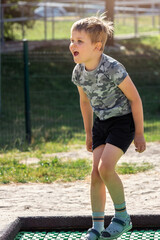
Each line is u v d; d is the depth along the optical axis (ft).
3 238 27.78
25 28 181.57
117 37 180.24
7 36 163.02
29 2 164.66
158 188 41.96
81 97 30.48
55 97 123.95
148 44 168.25
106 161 26.81
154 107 117.29
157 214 31.45
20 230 31.60
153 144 68.18
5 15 160.86
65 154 63.72
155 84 135.13
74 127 94.32
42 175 49.47
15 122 99.14
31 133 80.07
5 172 50.62
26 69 78.18
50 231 31.63
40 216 31.60
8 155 63.67
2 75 128.88
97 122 28.99
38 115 107.76
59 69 136.67
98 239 27.48
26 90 78.18
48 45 151.43
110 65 27.25
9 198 39.96
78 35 27.14
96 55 27.43
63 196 40.50
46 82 130.00
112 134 27.76
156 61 148.97
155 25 228.02
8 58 136.05
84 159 57.77
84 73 28.17
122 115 28.14
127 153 61.16
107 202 37.50
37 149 69.26
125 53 150.82
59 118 104.37
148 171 49.67
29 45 148.25
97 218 27.68
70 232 31.14
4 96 119.34
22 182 46.80
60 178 47.96
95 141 28.94
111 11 145.89
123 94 28.14
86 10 181.37
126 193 40.63
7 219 30.89
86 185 44.83
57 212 32.53
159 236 30.01
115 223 27.73
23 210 36.01
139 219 31.35
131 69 141.90
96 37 27.09
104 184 27.94
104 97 28.04
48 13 206.80
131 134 28.12
